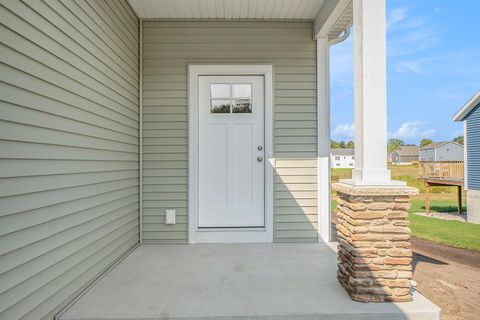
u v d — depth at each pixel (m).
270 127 3.73
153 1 3.27
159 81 3.70
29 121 1.64
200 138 3.79
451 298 2.50
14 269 1.51
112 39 2.83
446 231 5.78
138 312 1.95
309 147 3.75
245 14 3.60
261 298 2.14
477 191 7.90
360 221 2.09
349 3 2.88
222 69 3.72
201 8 3.44
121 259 3.03
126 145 3.23
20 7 1.55
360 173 2.19
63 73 1.97
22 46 1.57
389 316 1.94
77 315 1.91
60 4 1.93
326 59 3.74
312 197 3.74
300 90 3.75
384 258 2.08
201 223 3.78
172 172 3.70
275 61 3.74
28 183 1.62
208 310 1.98
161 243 3.66
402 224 2.10
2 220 1.43
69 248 2.05
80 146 2.21
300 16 3.65
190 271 2.68
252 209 3.79
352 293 2.11
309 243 3.66
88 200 2.34
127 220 3.25
